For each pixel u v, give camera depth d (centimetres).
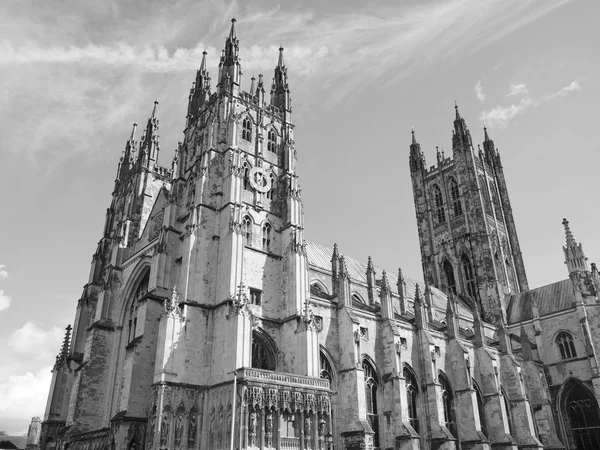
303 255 7700
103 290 9119
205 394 6272
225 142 8219
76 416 7931
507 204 15400
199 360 6456
